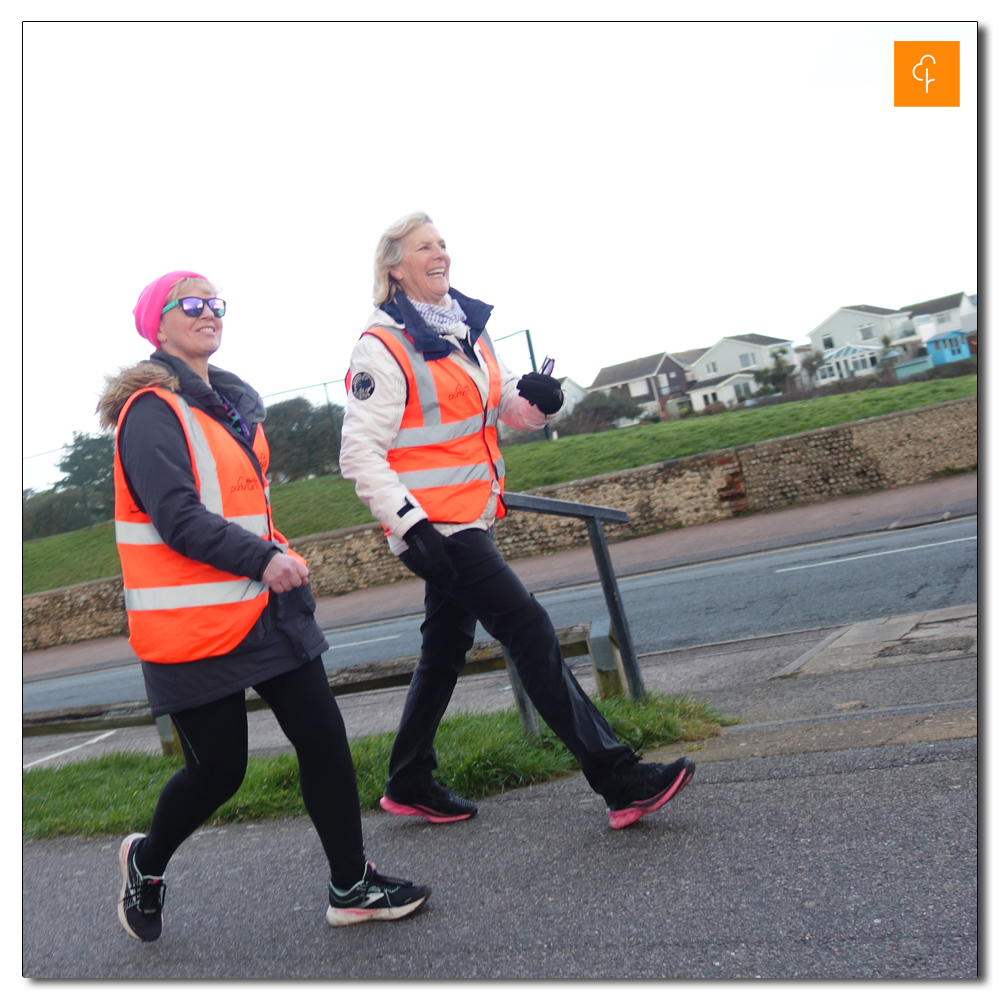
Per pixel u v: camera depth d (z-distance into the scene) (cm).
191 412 233
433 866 270
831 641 589
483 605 273
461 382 284
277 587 219
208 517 218
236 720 234
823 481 1895
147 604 227
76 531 2509
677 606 972
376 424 270
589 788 319
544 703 270
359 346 277
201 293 243
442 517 274
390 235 287
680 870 234
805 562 1115
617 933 208
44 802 427
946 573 820
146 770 479
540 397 302
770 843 240
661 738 364
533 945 209
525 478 2186
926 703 358
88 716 518
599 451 2242
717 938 197
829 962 182
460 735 397
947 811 237
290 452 2353
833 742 311
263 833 330
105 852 340
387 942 225
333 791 238
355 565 2039
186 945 242
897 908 196
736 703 448
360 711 644
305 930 241
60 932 263
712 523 1906
